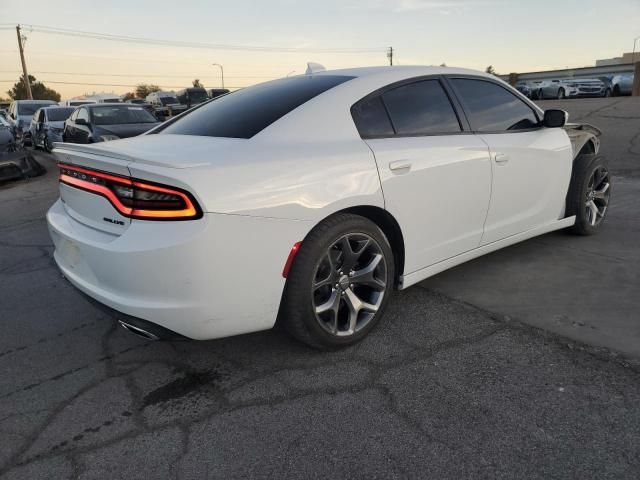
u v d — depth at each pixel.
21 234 5.71
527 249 4.30
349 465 1.96
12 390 2.58
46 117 14.23
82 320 3.37
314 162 2.52
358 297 2.87
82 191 2.54
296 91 3.00
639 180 7.04
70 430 2.25
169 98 31.69
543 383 2.42
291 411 2.30
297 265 2.48
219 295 2.28
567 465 1.91
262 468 1.97
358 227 2.66
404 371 2.58
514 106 3.76
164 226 2.20
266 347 2.88
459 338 2.88
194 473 1.96
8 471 2.01
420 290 3.54
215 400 2.42
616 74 19.92
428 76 3.26
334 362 2.70
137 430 2.23
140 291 2.27
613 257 4.02
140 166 2.22
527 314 3.12
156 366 2.75
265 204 2.31
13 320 3.39
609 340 2.76
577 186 4.32
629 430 2.08
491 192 3.39
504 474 1.88
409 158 2.86
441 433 2.11
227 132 2.73
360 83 2.97
